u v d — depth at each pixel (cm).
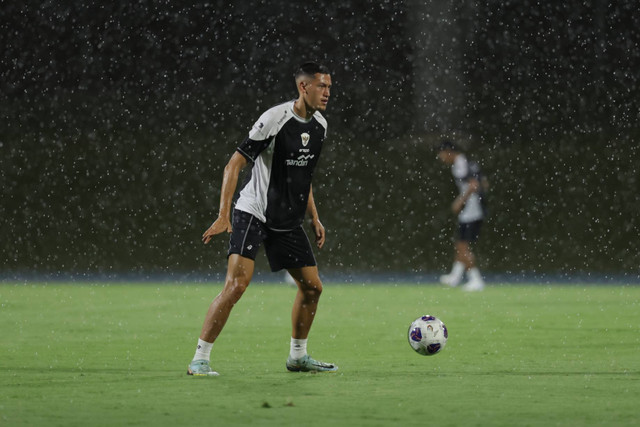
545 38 7331
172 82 7244
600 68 7262
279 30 7425
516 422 1522
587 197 6856
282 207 2136
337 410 1639
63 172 6912
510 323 3581
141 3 7238
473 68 7325
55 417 1575
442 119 7219
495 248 6862
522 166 6975
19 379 2102
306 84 2108
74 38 7244
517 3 7444
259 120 2094
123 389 1919
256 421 1530
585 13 7338
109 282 5922
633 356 2584
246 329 3388
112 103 7119
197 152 7050
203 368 2161
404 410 1639
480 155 7050
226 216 2084
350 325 3528
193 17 7400
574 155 6944
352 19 7400
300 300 2220
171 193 6962
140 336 3153
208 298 4762
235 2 7388
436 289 5459
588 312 4044
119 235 6881
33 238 6838
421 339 2403
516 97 7256
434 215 6906
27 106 7031
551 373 2205
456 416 1579
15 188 6869
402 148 7075
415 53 7406
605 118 7081
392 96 7312
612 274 6650
